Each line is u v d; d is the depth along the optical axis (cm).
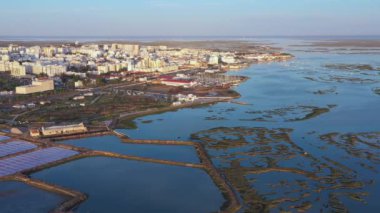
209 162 16725
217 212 12550
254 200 13250
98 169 16462
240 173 15600
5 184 14838
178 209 12825
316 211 12481
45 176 15725
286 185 14425
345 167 16112
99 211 12788
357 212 12431
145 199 13600
